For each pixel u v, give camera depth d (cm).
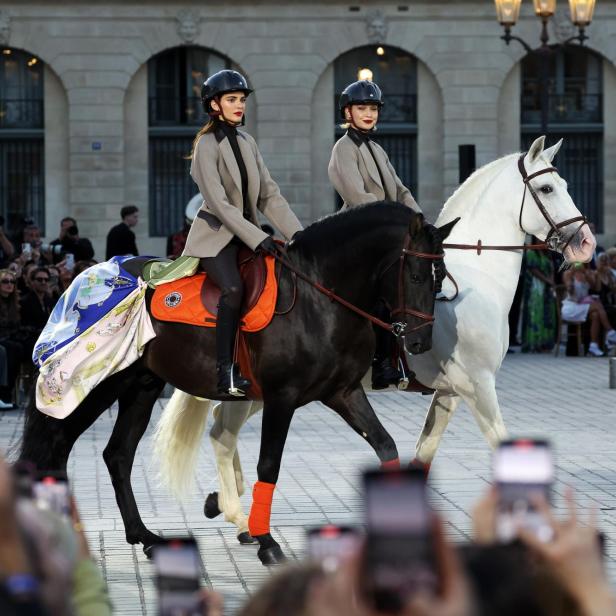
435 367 1253
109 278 1160
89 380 1127
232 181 1141
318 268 1100
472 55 4850
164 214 4884
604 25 4838
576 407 2203
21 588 341
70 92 4784
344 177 1284
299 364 1091
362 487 300
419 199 4916
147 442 1823
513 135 4894
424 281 1063
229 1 4803
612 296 3219
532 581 343
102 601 418
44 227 4838
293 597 327
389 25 4838
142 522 1204
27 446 1152
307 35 4825
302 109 4838
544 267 3272
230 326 1095
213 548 1165
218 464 1210
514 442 346
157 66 4853
